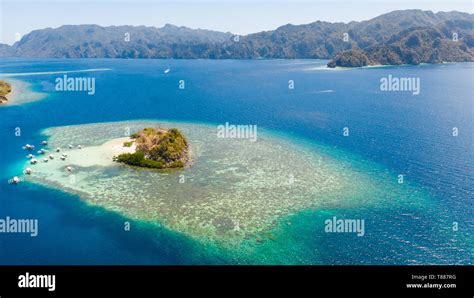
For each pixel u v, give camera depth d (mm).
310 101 167375
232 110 145875
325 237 51125
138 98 175000
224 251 47688
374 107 150375
